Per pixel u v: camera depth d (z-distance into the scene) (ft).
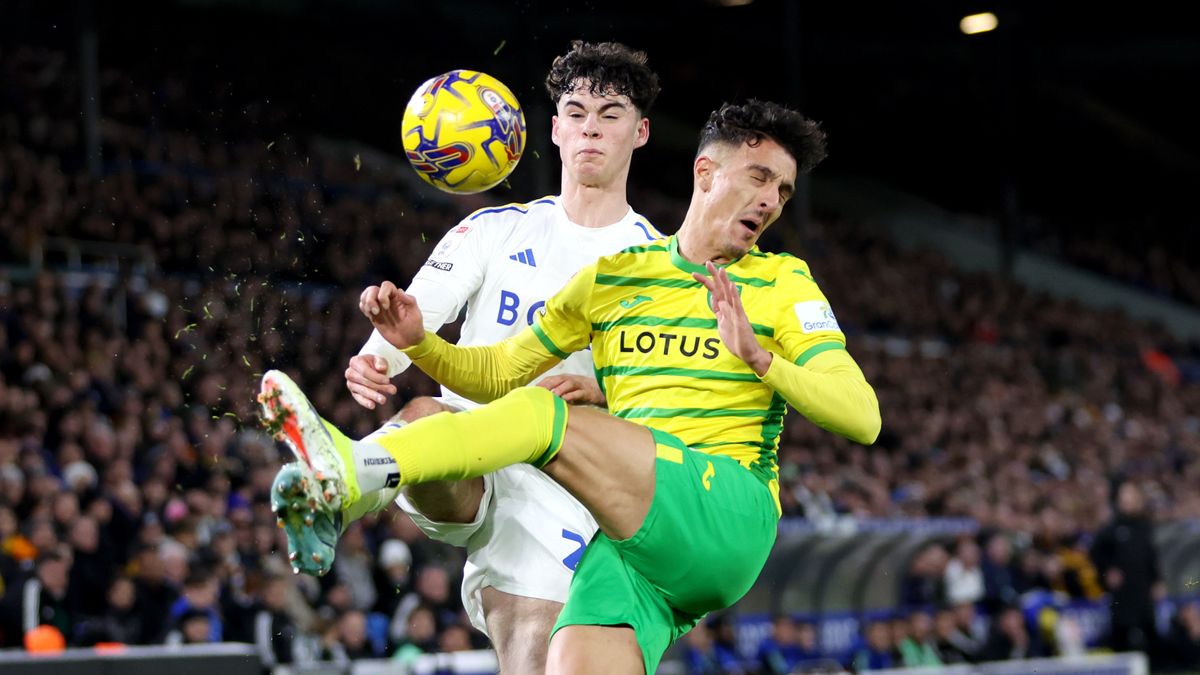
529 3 104.27
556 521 19.26
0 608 37.91
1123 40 146.41
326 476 13.57
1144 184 160.97
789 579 55.16
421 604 43.88
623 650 15.42
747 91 143.23
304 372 58.90
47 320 55.31
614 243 20.06
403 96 108.58
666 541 15.15
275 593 41.29
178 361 56.39
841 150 150.51
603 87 19.72
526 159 98.53
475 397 16.88
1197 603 63.77
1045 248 149.38
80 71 80.33
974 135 152.05
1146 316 142.61
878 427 15.49
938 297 115.96
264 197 77.71
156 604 39.58
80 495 44.42
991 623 58.34
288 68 101.65
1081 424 95.55
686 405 15.94
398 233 79.97
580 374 19.47
